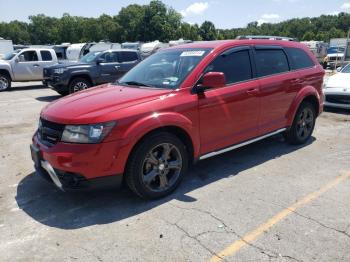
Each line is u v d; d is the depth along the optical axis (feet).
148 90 13.70
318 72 19.92
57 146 11.73
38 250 10.19
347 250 9.92
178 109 13.01
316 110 20.25
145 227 11.28
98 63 42.14
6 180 15.31
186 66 14.47
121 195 13.58
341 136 21.72
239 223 11.41
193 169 16.20
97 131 11.40
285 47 18.45
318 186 14.17
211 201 12.98
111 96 13.28
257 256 9.70
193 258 9.68
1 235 10.97
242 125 15.69
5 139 22.15
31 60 52.21
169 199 13.20
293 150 18.88
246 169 16.14
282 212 12.07
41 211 12.50
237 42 15.94
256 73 16.29
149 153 12.52
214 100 14.14
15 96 43.65
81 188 11.60
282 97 17.51
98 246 10.32
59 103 13.43
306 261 9.46
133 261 9.61
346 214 11.90
